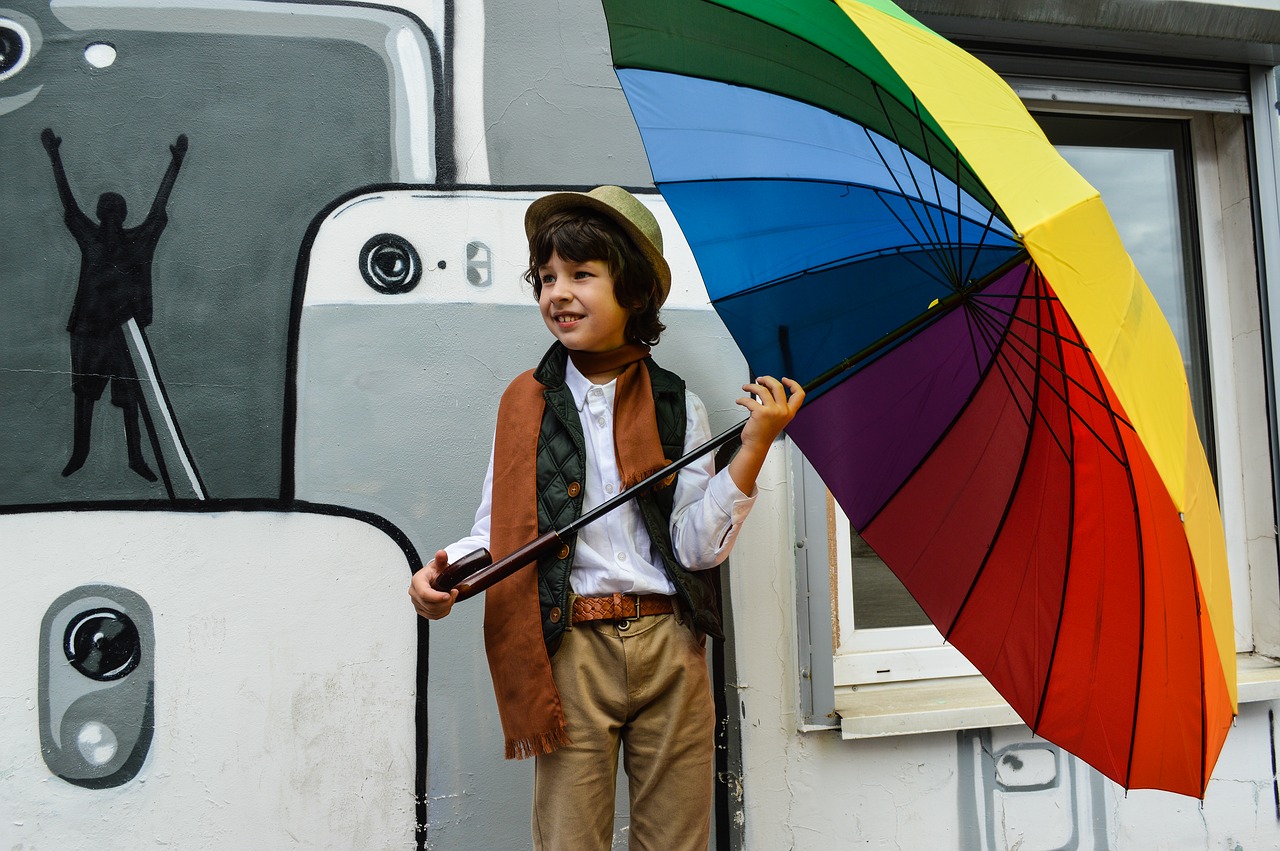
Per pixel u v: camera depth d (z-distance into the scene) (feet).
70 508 6.06
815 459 5.65
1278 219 8.41
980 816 7.18
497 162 6.64
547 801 4.91
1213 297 8.62
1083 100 8.20
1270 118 8.46
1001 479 5.07
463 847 6.36
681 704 4.97
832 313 5.64
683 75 5.40
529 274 5.52
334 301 6.42
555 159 6.73
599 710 4.90
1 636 5.94
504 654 4.91
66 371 6.11
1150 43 7.97
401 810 6.31
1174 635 4.16
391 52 6.55
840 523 7.69
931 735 7.11
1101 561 4.61
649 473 5.06
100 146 6.21
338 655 6.29
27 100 6.16
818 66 4.92
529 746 4.82
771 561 6.86
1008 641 5.09
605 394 5.21
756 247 5.67
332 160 6.45
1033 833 7.29
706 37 5.20
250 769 6.15
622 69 5.40
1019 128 4.03
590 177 6.78
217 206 6.31
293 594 6.26
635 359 5.32
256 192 6.36
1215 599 4.01
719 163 5.53
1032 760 7.31
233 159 6.34
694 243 5.62
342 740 6.27
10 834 5.90
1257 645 8.43
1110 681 4.62
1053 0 7.47
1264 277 8.39
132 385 6.17
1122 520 4.46
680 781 4.99
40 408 6.07
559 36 6.77
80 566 6.04
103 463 6.10
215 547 6.19
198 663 6.13
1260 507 8.41
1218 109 8.45
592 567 4.96
